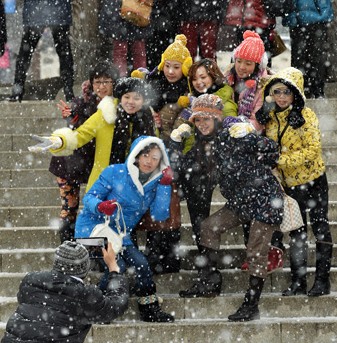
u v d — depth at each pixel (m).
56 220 11.84
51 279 7.92
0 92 17.59
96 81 10.59
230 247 10.98
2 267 10.91
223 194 10.09
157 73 10.98
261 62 10.62
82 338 8.06
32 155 13.05
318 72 14.57
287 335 9.76
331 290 10.62
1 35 15.41
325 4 14.38
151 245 10.52
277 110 10.12
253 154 9.84
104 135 10.27
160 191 9.88
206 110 10.08
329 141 13.40
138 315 10.11
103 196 9.82
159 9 14.23
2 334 9.73
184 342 9.73
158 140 9.74
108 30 14.16
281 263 9.94
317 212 10.30
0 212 11.81
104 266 9.74
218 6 13.95
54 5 14.22
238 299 10.22
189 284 10.59
